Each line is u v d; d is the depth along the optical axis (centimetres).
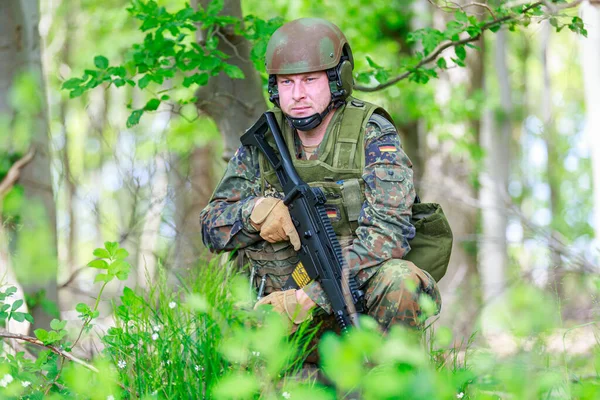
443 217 725
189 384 563
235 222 729
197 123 1914
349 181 712
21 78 908
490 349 586
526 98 4262
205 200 1672
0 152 893
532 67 4591
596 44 1517
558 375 449
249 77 1084
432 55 1053
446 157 2594
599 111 1551
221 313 576
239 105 1080
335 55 718
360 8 2720
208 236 751
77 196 1488
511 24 985
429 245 724
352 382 385
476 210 2581
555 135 4403
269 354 477
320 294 675
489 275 2592
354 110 734
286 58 712
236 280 657
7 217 880
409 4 2914
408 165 726
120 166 1401
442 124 2534
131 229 1361
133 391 565
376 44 2741
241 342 522
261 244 730
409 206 706
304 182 716
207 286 598
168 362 582
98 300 607
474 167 2584
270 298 683
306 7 2523
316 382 619
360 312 665
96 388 530
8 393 543
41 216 903
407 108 2550
